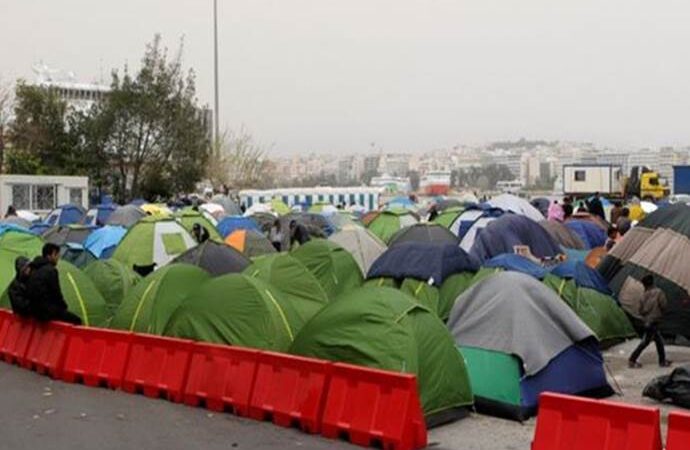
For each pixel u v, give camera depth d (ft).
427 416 32.91
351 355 33.60
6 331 46.68
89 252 73.36
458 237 74.23
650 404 36.63
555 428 26.84
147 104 168.86
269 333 37.93
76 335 41.81
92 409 35.63
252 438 31.09
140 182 170.19
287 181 386.73
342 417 30.96
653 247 49.85
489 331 36.73
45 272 43.45
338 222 98.99
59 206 129.70
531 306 36.88
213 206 115.03
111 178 171.01
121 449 29.73
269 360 33.96
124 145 169.37
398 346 32.94
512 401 34.78
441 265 49.24
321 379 31.96
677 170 186.80
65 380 41.19
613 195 178.81
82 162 168.86
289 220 95.04
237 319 38.40
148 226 72.74
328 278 57.62
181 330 39.32
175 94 173.47
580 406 26.40
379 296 34.71
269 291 39.78
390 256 51.34
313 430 31.60
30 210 135.64
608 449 25.50
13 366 44.93
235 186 231.50
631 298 49.44
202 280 45.27
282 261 48.14
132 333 39.83
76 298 46.83
